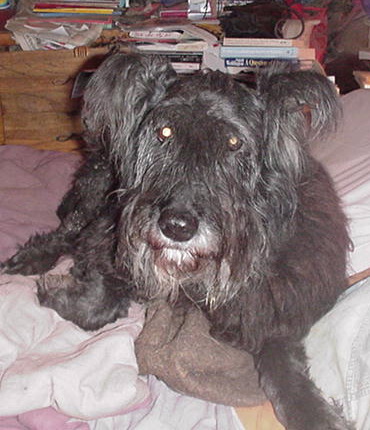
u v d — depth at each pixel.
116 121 0.71
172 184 0.64
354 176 0.99
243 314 0.74
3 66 1.24
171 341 0.74
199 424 0.69
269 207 0.72
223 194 0.65
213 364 0.73
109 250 0.81
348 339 0.70
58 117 1.28
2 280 0.87
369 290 0.73
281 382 0.70
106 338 0.72
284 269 0.74
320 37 1.48
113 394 0.67
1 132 1.30
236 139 0.67
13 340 0.73
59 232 0.98
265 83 0.69
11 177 1.12
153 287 0.76
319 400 0.68
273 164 0.70
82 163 1.12
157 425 0.69
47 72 1.24
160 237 0.66
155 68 0.70
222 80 0.68
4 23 1.41
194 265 0.69
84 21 1.31
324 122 0.68
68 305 0.80
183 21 1.34
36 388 0.66
